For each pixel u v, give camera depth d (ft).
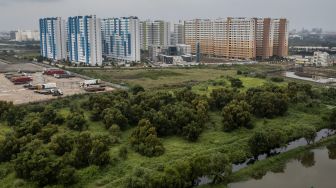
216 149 326.65
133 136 336.29
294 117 431.84
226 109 394.73
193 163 269.03
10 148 299.17
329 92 536.01
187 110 383.65
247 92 484.74
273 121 414.21
